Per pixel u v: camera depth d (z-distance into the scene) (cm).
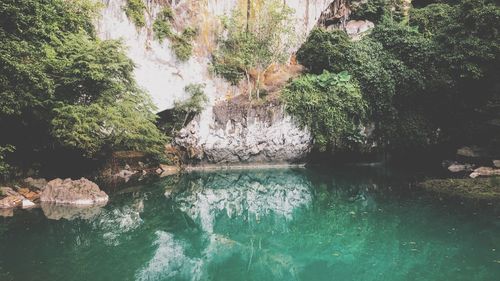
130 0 1531
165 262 655
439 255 654
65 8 1137
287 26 1884
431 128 1852
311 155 1784
